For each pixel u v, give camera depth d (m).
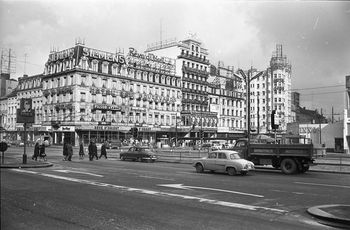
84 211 9.47
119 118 75.50
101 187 14.02
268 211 9.92
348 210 9.74
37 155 29.61
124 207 10.11
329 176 20.80
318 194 12.98
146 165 27.91
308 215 9.48
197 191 13.34
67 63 72.31
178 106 89.62
